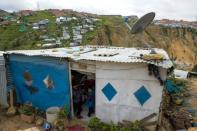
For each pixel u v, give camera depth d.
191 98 13.86
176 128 9.78
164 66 7.97
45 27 96.94
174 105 12.45
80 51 11.41
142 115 8.90
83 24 106.19
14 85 11.43
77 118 10.11
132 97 8.93
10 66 11.25
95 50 12.11
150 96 8.65
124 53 10.91
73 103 10.27
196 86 16.64
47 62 10.25
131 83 8.84
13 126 9.71
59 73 10.05
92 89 10.81
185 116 10.72
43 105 10.80
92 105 10.32
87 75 11.14
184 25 137.62
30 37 81.88
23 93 11.30
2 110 10.95
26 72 10.91
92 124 8.93
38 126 9.70
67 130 9.21
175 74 20.25
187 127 9.92
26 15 124.94
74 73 10.51
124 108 9.13
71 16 130.00
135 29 9.31
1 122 9.99
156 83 8.48
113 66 8.96
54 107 10.24
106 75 9.14
